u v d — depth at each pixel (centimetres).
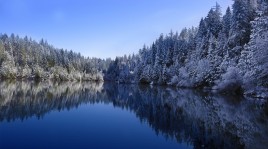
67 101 3112
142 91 5438
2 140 1284
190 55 7194
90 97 3844
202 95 4106
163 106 2811
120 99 3641
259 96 3419
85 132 1509
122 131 1559
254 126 1684
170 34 10850
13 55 11256
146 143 1289
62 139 1333
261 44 2700
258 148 1188
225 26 5912
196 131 1556
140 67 10475
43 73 10662
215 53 5391
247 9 5012
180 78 7188
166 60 8844
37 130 1522
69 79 12106
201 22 7388
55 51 13312
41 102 2838
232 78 4166
